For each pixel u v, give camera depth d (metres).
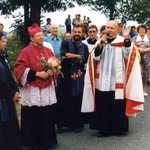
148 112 7.36
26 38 17.50
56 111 6.17
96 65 5.99
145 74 9.05
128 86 5.87
